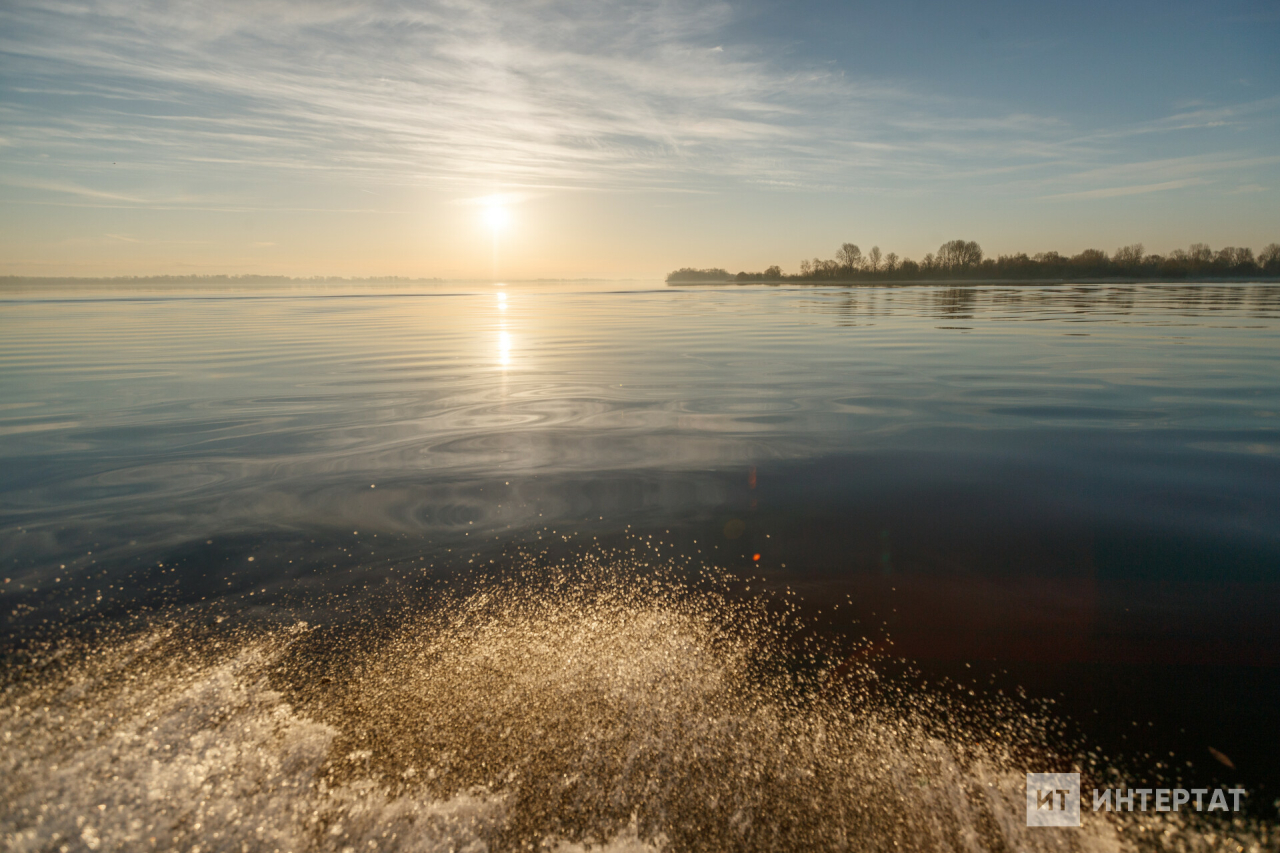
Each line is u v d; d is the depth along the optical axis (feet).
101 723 5.10
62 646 6.19
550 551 8.34
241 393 19.89
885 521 9.20
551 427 15.16
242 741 4.94
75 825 4.14
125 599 7.09
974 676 5.69
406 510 9.82
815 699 5.45
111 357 29.60
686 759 4.80
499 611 6.89
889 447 13.15
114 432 14.89
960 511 9.53
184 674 5.76
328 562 8.02
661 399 18.47
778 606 6.93
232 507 9.95
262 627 6.56
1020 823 4.24
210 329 47.14
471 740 4.99
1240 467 11.42
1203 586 7.11
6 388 21.01
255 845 4.06
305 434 14.62
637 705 5.40
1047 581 7.32
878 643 6.23
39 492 10.65
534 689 5.60
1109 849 4.06
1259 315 50.26
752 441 13.76
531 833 4.18
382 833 4.17
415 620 6.70
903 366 24.53
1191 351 27.91
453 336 40.70
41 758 4.70
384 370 24.84
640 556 8.18
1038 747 4.86
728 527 9.07
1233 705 5.21
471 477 11.41
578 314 66.13
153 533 8.93
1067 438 13.66
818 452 12.85
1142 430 14.26
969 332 38.11
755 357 27.99
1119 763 4.71
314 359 28.63
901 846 4.10
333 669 5.87
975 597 7.02
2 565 7.90
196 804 4.34
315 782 4.55
